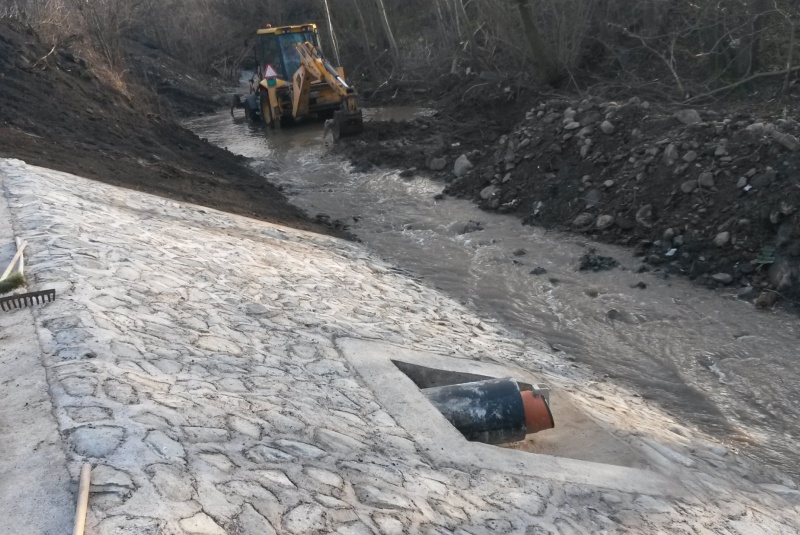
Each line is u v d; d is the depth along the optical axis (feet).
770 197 33.14
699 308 30.50
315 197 50.85
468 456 17.58
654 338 28.68
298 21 125.70
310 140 68.85
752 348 27.30
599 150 43.39
